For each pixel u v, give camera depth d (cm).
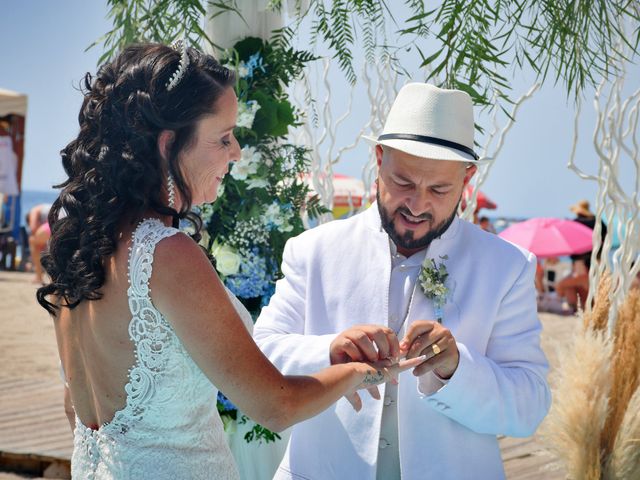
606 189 308
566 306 1241
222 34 315
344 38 261
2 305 1157
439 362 196
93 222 160
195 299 155
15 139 1631
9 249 1698
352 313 222
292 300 231
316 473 218
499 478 213
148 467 161
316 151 346
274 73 308
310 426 221
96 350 164
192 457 165
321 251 232
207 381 166
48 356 786
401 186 208
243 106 298
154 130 158
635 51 233
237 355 157
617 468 282
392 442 218
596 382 284
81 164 165
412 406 212
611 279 306
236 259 294
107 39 259
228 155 167
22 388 627
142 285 155
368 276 223
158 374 158
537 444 459
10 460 469
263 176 298
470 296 216
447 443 211
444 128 206
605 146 309
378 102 336
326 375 172
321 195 347
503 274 217
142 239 157
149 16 254
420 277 217
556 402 294
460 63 228
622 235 307
